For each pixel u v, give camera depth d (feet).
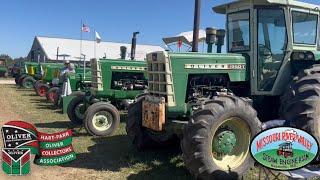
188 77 21.86
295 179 15.30
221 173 18.92
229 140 19.67
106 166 22.48
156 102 21.66
